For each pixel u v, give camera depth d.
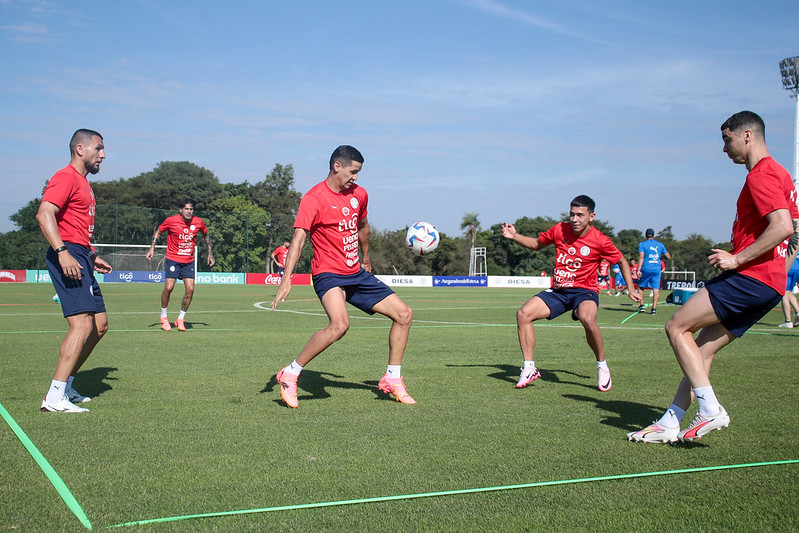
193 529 2.62
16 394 5.30
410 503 2.95
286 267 5.09
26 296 21.55
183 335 10.16
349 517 2.77
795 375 6.59
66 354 4.73
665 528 2.69
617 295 30.11
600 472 3.43
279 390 5.68
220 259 41.88
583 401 5.38
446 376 6.60
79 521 2.68
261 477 3.29
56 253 4.64
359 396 5.51
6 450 3.68
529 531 2.65
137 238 39.62
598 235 6.26
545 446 3.94
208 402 5.14
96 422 4.42
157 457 3.61
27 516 2.72
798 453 3.82
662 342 9.77
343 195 5.31
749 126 3.90
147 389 5.65
